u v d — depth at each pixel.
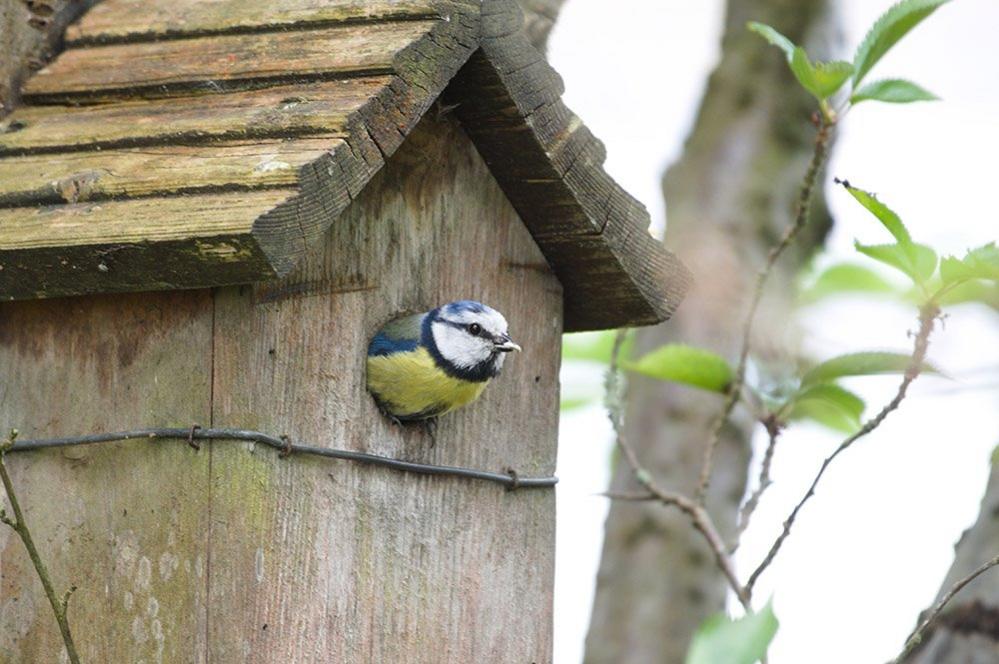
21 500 9.66
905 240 9.23
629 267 10.98
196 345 9.21
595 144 10.61
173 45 9.91
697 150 15.94
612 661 14.41
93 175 9.03
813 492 9.69
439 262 10.32
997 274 9.13
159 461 9.27
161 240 8.47
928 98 9.68
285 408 9.33
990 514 10.78
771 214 15.51
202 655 9.05
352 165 8.84
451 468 10.31
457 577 10.36
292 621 9.30
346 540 9.66
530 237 10.91
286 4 9.88
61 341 9.63
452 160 10.35
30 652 9.56
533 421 10.94
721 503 14.62
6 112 9.87
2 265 8.95
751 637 6.64
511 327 10.79
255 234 8.29
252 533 9.09
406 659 10.00
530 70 10.08
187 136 9.12
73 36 10.21
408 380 9.82
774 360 14.43
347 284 9.72
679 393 15.02
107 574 9.37
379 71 9.18
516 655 10.70
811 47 15.90
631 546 14.74
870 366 10.40
